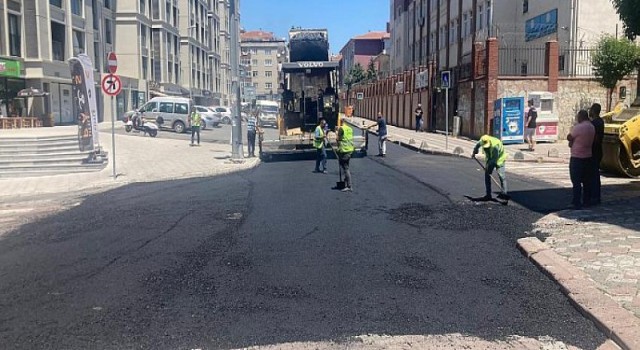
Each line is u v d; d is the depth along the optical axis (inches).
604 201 447.5
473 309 229.8
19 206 528.4
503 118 1024.2
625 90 1055.6
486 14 1386.6
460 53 1578.5
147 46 2410.2
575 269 267.4
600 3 1085.1
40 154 826.8
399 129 1827.0
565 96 1066.7
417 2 2142.0
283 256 312.0
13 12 1432.1
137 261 309.6
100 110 1988.2
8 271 297.9
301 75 881.5
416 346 195.9
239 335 207.6
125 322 222.1
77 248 344.2
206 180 658.8
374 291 252.7
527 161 800.3
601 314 211.6
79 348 199.0
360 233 362.6
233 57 849.5
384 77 2481.5
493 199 475.5
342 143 540.7
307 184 590.2
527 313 224.8
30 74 1483.8
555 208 434.9
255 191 548.4
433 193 514.3
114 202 518.9
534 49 1176.2
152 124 1375.5
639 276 255.6
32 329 216.8
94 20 1980.8
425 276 273.1
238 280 271.9
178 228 390.9
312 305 237.0
